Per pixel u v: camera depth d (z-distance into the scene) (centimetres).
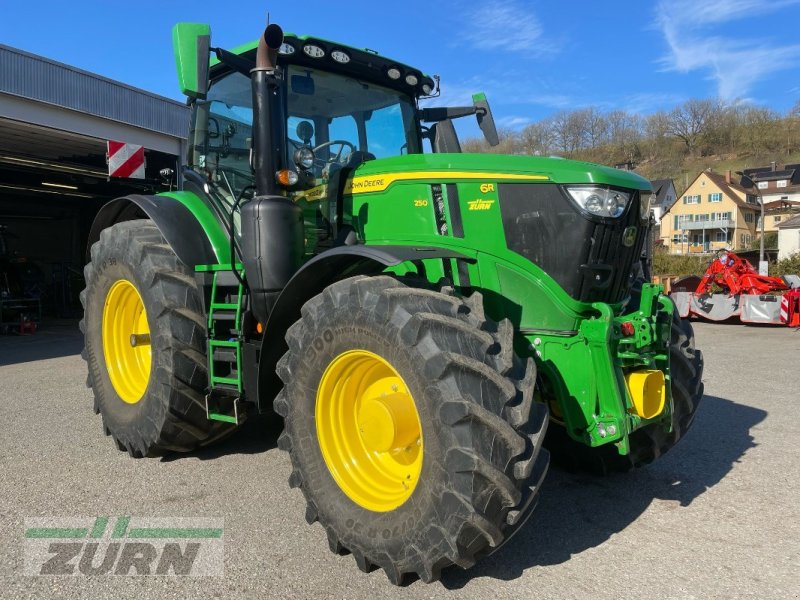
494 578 257
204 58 320
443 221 309
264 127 328
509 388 232
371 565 260
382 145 412
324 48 371
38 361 831
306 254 362
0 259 1374
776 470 383
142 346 435
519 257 292
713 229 7138
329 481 274
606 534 299
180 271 382
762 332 1097
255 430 470
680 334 357
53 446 429
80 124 1066
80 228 1830
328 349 271
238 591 248
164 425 371
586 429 277
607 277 288
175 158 1267
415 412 256
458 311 249
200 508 325
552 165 288
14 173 1388
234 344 346
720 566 266
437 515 229
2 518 313
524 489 234
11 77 948
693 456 411
